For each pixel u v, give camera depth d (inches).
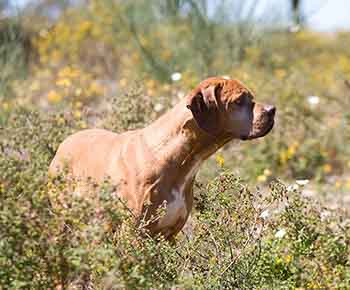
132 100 544.4
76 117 550.6
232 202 373.1
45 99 772.6
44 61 961.5
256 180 617.9
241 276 358.6
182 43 900.0
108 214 308.2
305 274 356.8
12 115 581.0
